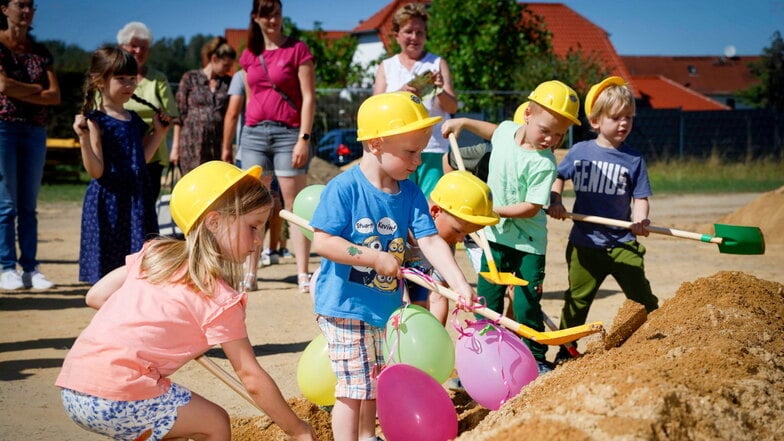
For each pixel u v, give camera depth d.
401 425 3.61
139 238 5.80
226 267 3.43
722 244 5.25
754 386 3.29
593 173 5.56
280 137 7.48
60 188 18.34
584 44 44.75
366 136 3.87
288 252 9.96
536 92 5.02
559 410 3.01
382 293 3.91
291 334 6.30
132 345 3.21
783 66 48.44
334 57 27.78
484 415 4.23
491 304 5.22
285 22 27.75
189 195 3.41
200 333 3.31
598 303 7.36
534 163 5.01
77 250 10.58
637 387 3.02
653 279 8.44
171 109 8.08
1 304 7.26
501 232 5.16
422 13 7.01
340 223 3.82
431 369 3.91
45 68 7.70
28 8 7.49
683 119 26.66
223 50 8.95
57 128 21.95
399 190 4.01
